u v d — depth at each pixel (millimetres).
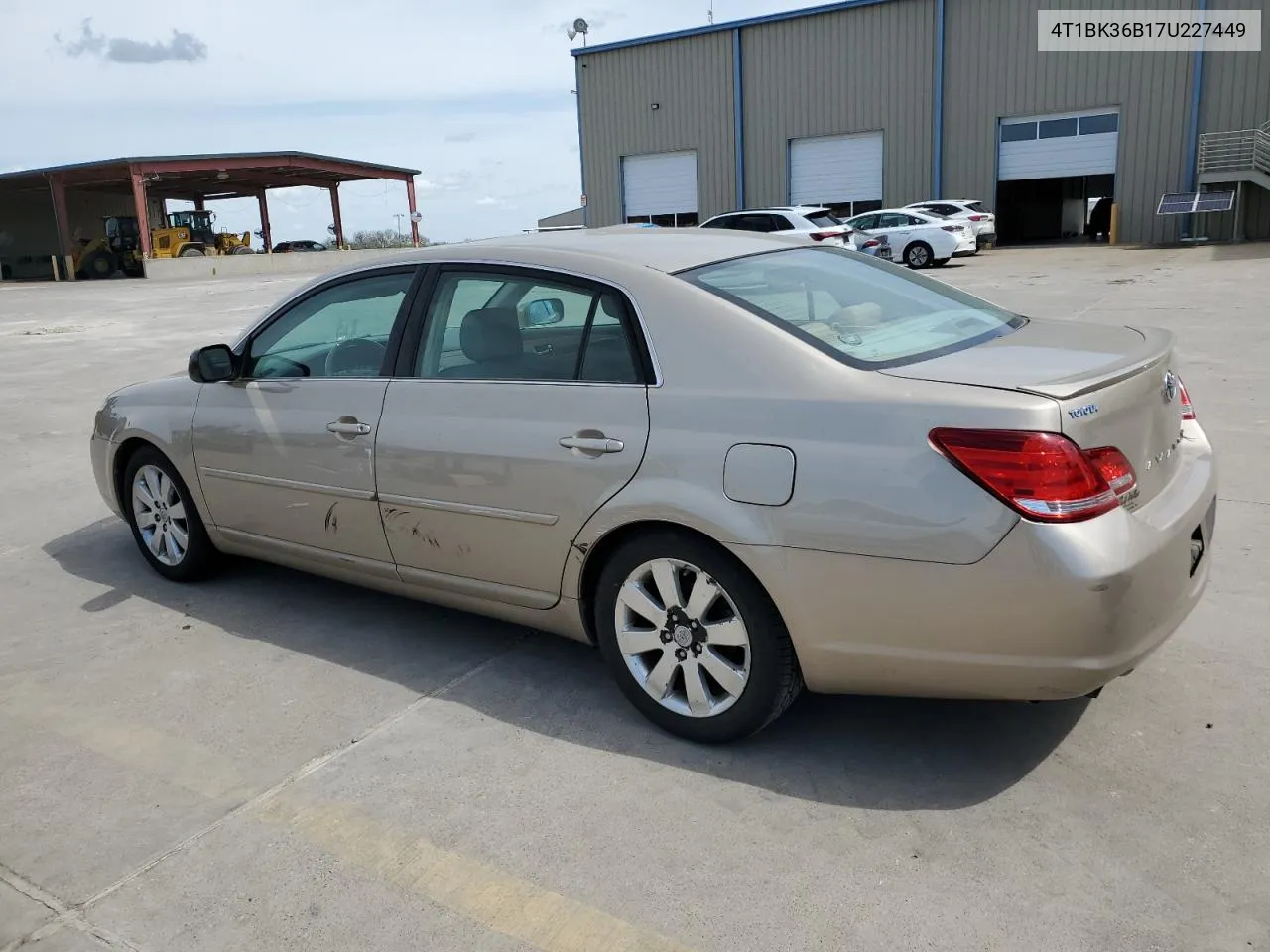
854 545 2707
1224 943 2258
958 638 2646
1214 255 21734
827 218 22281
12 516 6156
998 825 2719
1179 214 25547
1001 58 28328
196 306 23000
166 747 3346
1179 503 2877
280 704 3611
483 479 3430
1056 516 2504
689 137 33312
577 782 3025
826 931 2359
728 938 2355
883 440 2684
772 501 2816
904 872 2553
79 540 5633
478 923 2455
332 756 3244
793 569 2809
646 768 3090
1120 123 27297
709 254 3465
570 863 2656
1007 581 2541
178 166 41188
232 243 45188
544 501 3291
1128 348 3035
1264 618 3854
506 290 3502
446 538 3615
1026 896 2439
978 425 2564
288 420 4047
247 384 4277
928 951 2281
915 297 3578
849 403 2752
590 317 3275
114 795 3066
